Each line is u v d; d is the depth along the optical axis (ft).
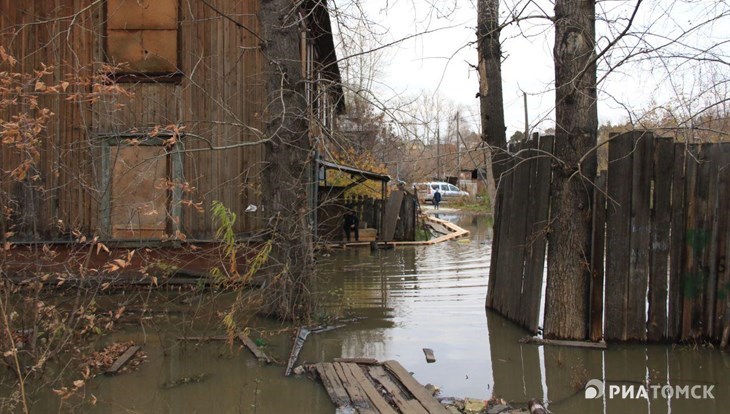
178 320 26.66
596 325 23.17
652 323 22.86
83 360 20.62
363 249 58.54
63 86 21.33
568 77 23.20
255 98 35.12
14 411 17.21
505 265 28.30
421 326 26.45
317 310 27.63
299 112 27.32
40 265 21.94
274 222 27.12
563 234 23.54
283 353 22.38
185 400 18.24
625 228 22.91
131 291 30.86
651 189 23.04
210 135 34.91
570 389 18.83
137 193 34.65
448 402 17.65
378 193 73.87
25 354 20.45
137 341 23.68
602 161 28.22
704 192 22.29
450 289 35.78
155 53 35.12
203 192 34.81
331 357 21.95
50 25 34.63
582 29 23.07
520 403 17.75
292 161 26.99
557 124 23.70
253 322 26.61
